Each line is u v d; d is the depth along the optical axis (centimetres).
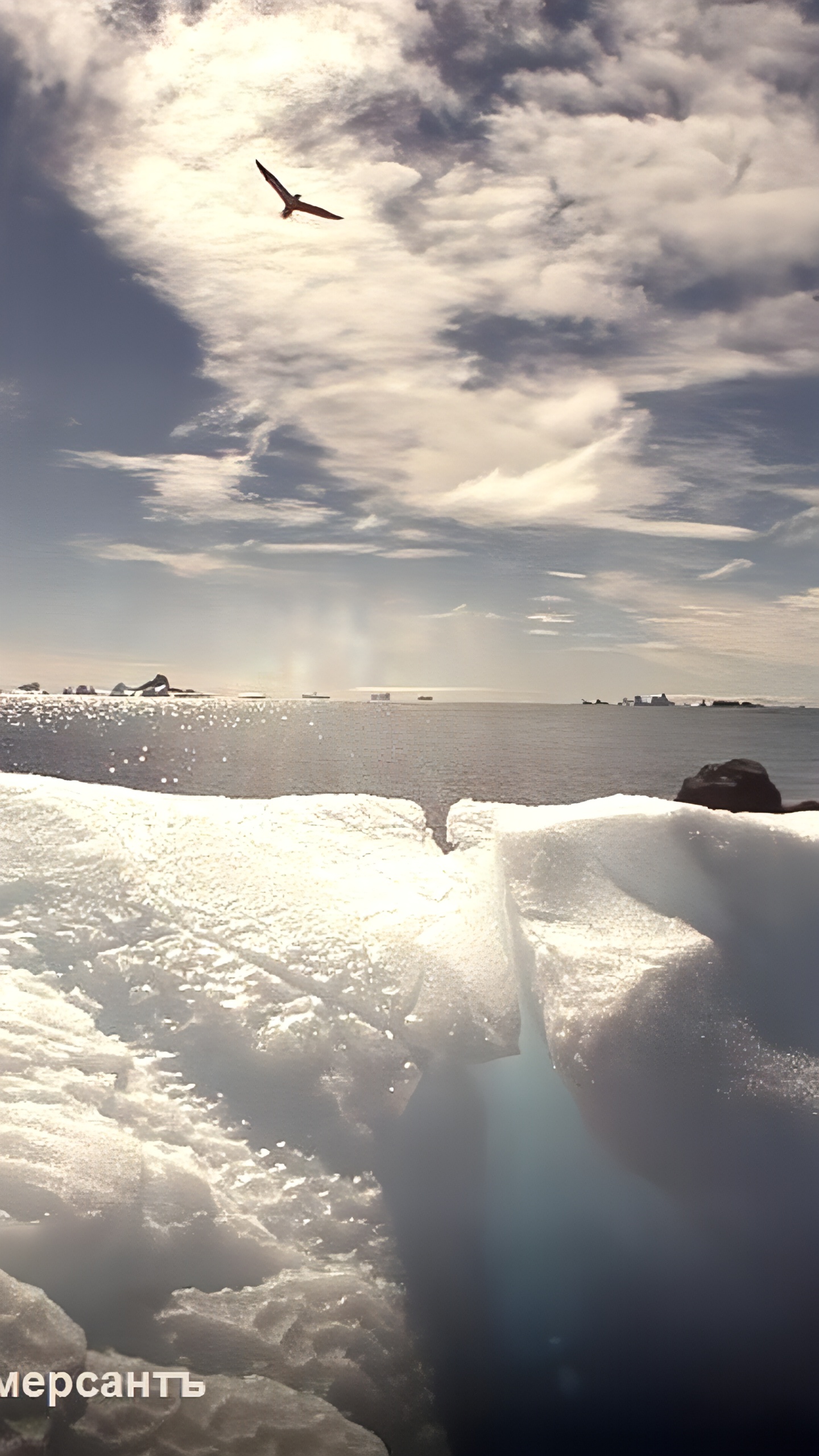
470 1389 173
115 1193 181
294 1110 215
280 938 249
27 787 300
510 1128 216
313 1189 201
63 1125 194
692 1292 191
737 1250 190
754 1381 181
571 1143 212
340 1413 160
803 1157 191
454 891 269
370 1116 216
